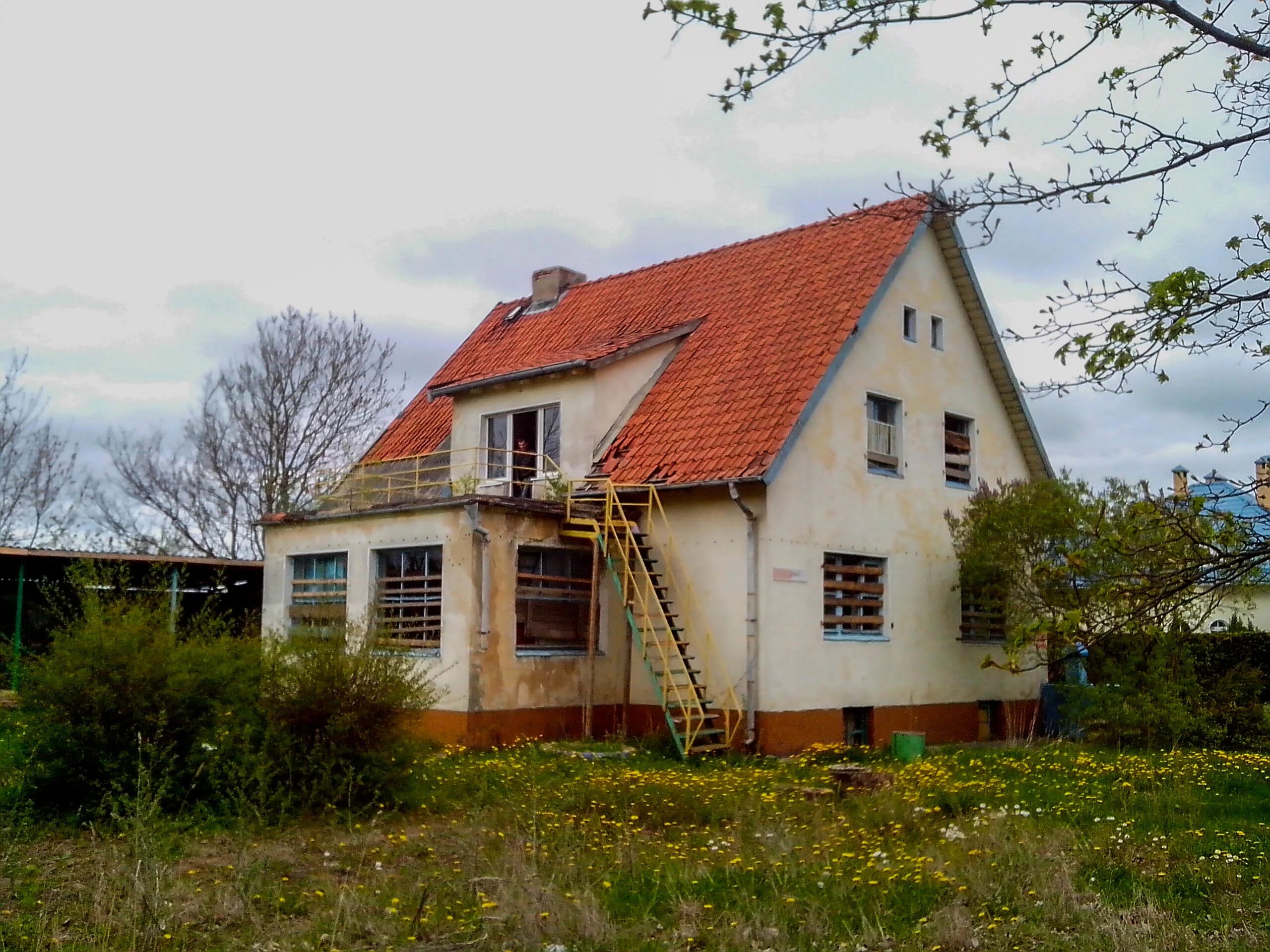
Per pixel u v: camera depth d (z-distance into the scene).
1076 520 17.33
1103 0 6.16
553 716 17.55
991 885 8.68
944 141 6.55
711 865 9.34
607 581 18.62
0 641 11.91
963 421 21.64
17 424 39.41
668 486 17.39
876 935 7.51
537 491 19.95
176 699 10.85
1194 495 7.05
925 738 18.59
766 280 21.06
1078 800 12.42
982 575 19.25
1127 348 6.67
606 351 19.47
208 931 7.45
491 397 21.17
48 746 10.66
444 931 7.56
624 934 7.46
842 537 18.34
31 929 7.23
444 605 17.05
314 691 11.23
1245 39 6.41
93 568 12.18
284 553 20.14
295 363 37.62
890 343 19.81
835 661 17.97
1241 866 9.34
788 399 17.61
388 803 11.48
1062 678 20.73
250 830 10.16
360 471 23.47
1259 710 18.69
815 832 10.66
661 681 17.64
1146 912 7.91
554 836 10.17
